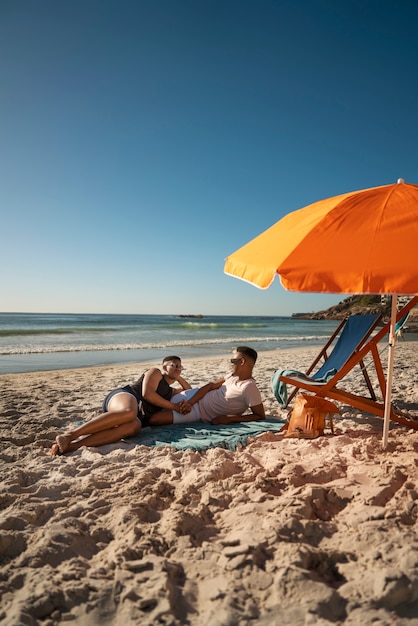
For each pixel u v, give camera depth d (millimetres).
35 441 4250
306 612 1720
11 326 40406
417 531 2264
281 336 27406
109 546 2295
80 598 1857
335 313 93938
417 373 8609
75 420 5188
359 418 4992
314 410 4145
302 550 2072
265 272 2852
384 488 2766
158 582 1927
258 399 4531
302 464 3322
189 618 1757
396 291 2494
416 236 2820
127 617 1747
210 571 2045
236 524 2449
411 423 4359
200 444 3840
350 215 3072
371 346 4250
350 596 1809
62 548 2221
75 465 3494
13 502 2777
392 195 3299
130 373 9891
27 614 1743
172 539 2311
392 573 1849
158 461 3521
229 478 3057
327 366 4906
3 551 2248
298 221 3426
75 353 15664
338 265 2670
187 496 2826
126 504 2715
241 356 4598
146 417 4473
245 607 1778
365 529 2281
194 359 13344
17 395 6797
